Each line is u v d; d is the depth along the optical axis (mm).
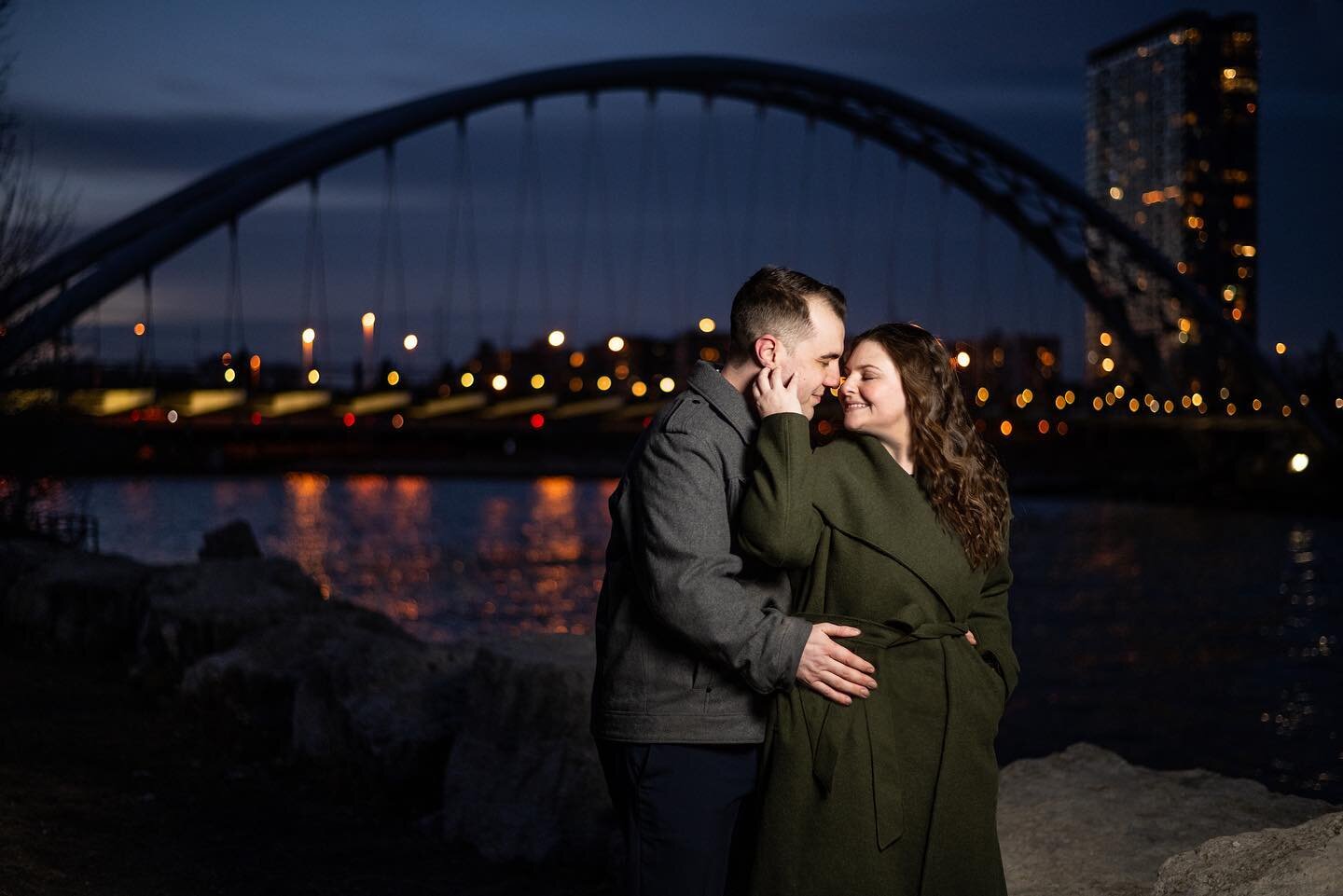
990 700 3098
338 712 6902
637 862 3027
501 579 49969
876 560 3057
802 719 2969
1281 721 23422
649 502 2990
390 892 5012
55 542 24766
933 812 2984
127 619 10914
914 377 3160
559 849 5371
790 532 2955
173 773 6766
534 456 163875
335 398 89438
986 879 3023
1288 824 4531
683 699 3010
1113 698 26062
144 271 53219
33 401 24250
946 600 3078
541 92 76188
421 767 6414
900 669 3031
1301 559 62188
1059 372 133500
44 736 7352
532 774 5551
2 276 20797
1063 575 55125
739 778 3047
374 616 10586
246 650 8352
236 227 58938
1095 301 95938
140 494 125750
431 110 70375
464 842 5668
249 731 7707
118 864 5031
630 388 110500
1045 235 94562
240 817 5984
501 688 5758
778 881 2951
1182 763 19297
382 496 128375
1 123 17438
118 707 8492
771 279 3141
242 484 150375
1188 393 130375
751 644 2889
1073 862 4230
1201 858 3107
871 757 2967
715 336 112312
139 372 59219
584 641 6160
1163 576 54625
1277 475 102625
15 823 5328
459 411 98250
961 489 3107
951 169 92438
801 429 2998
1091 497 120375
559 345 103938
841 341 3174
